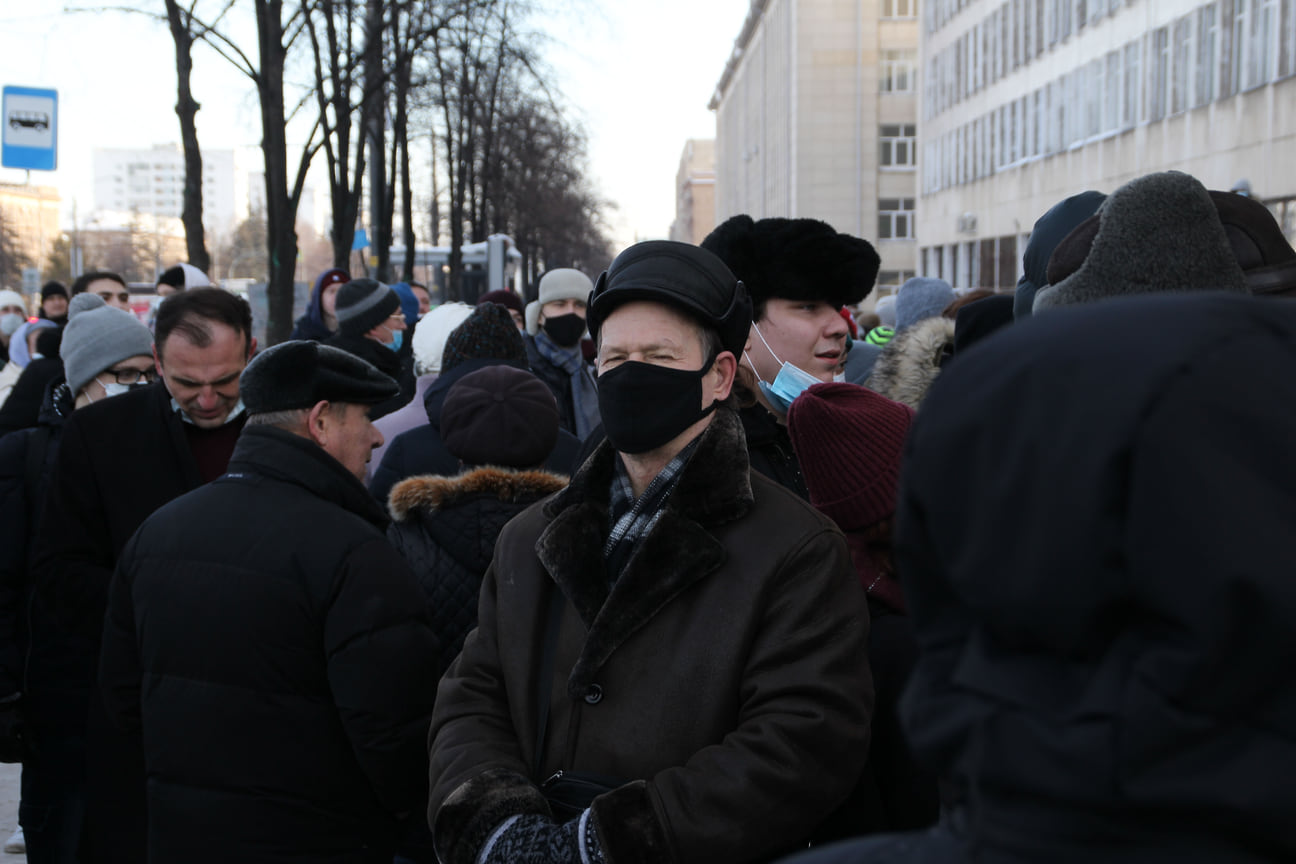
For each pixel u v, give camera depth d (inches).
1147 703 28.9
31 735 134.5
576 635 79.3
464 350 162.9
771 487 80.0
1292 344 30.2
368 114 618.2
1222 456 28.5
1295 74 879.1
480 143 1098.1
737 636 74.3
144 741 100.1
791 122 2696.9
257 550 96.4
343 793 96.7
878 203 2586.1
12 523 137.4
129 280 3818.9
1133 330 30.9
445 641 112.7
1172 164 1101.1
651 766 74.0
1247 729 28.5
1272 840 28.2
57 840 134.8
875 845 36.1
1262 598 27.3
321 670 95.9
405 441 158.2
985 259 1664.6
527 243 1691.7
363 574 96.2
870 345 212.5
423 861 116.0
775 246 108.0
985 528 31.6
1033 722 30.6
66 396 146.1
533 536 84.3
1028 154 1481.3
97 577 124.4
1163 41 1109.7
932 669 34.7
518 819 72.0
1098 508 29.6
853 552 84.4
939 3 1865.2
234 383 127.9
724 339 81.5
